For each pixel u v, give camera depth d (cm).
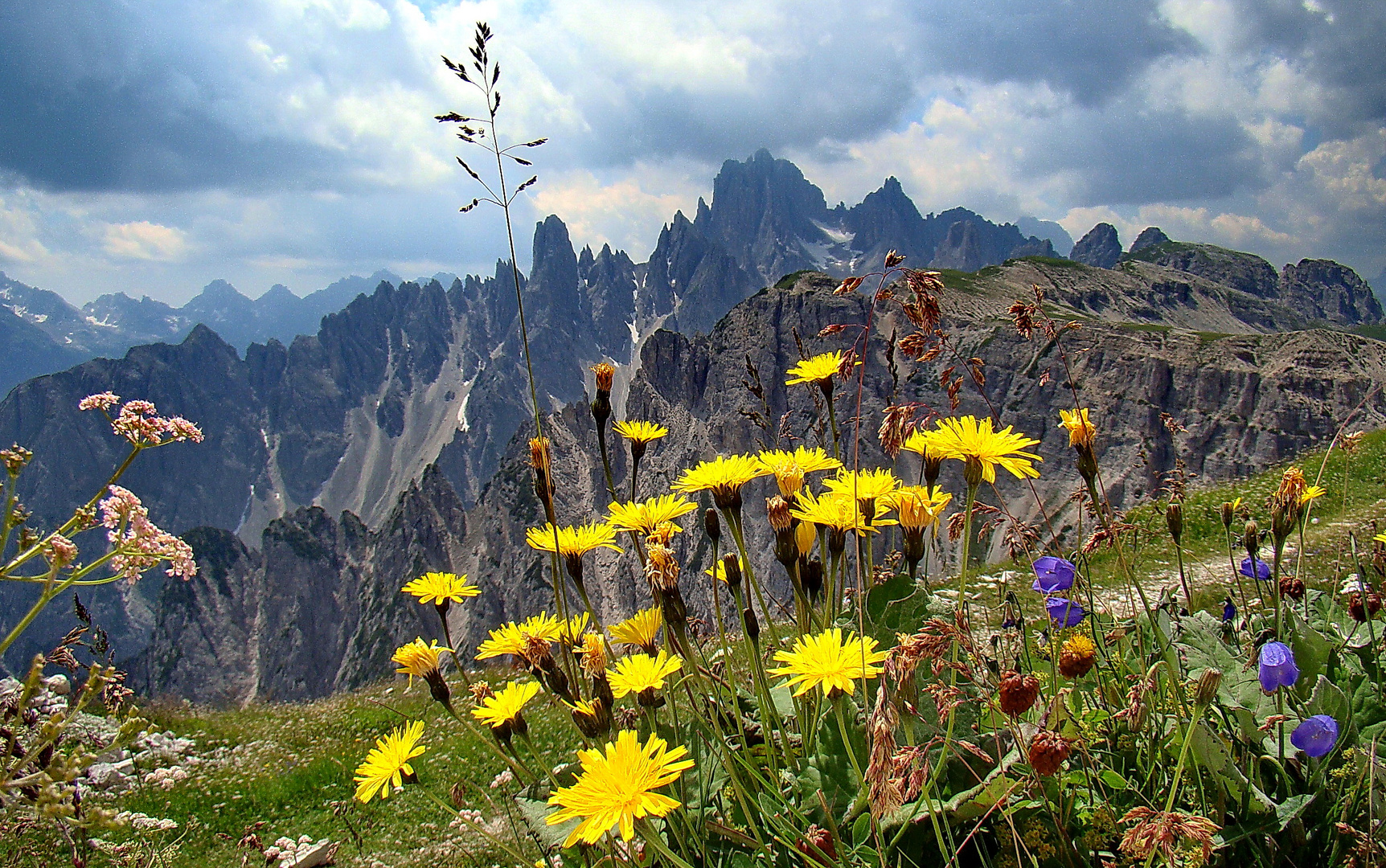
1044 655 359
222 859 915
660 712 341
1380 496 1360
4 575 284
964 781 259
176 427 327
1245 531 371
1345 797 247
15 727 262
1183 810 253
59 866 613
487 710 272
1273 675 233
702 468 283
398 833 909
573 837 170
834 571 287
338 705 1530
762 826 254
